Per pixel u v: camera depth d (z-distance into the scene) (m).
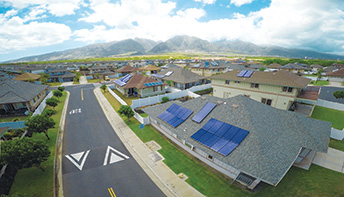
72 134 23.83
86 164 17.38
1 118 28.70
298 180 14.08
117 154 19.12
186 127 18.69
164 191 13.94
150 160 17.89
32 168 16.42
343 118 26.39
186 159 17.92
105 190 14.09
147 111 24.77
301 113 28.41
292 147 14.18
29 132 23.41
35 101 34.81
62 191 13.97
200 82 52.28
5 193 13.23
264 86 30.03
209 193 13.41
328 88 51.38
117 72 79.81
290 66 84.31
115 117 29.89
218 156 13.83
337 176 14.46
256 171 11.66
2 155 13.27
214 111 19.17
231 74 36.19
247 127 15.56
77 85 62.97
